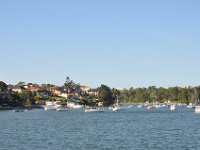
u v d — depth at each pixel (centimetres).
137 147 8219
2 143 8862
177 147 8150
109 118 19962
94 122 16500
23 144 8712
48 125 14700
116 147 8250
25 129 12706
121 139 9625
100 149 8000
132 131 11800
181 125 14262
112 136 10338
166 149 7906
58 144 8725
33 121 17325
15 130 12294
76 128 13150
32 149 7962
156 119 18625
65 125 14675
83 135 10650
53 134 10962
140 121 17012
